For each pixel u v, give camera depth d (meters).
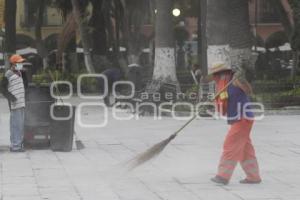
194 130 26.97
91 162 18.83
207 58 35.09
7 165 18.30
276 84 36.50
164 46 37.84
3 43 66.00
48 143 21.56
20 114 20.83
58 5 59.72
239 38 36.81
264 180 15.98
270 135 25.23
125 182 15.80
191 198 13.95
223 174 15.34
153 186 15.29
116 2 62.75
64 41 60.25
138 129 27.75
